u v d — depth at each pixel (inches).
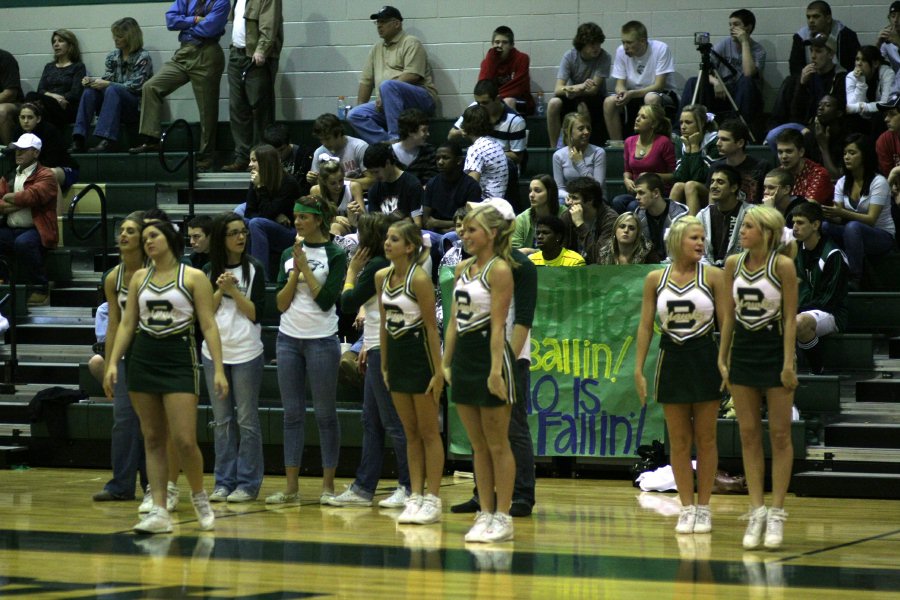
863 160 805.9
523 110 990.4
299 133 1035.9
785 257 478.0
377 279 532.4
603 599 372.2
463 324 482.0
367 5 1079.0
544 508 586.9
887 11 976.9
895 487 639.1
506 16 1048.2
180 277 496.4
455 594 378.3
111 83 1053.2
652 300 514.9
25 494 642.2
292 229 834.8
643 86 956.0
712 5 1010.7
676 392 504.4
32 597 370.0
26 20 1136.2
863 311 768.9
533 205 748.6
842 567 433.1
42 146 965.2
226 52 1104.8
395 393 531.5
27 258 909.2
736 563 439.5
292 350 605.9
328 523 538.0
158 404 501.4
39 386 823.7
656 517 558.3
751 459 486.0
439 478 538.3
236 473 623.8
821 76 917.2
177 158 1013.2
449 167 809.5
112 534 504.7
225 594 376.2
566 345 705.0
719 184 725.3
